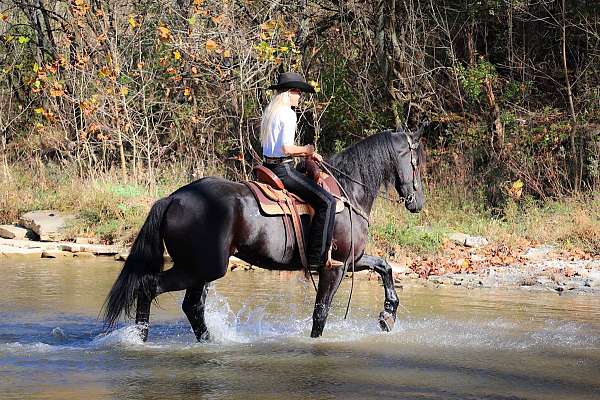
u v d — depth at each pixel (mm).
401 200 9727
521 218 17281
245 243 8445
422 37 22344
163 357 8078
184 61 21641
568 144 19750
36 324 9641
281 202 8562
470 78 20531
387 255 15180
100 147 22141
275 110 8672
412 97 21844
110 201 18203
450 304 11430
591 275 13641
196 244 8250
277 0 21469
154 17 22562
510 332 9586
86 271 14039
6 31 26141
